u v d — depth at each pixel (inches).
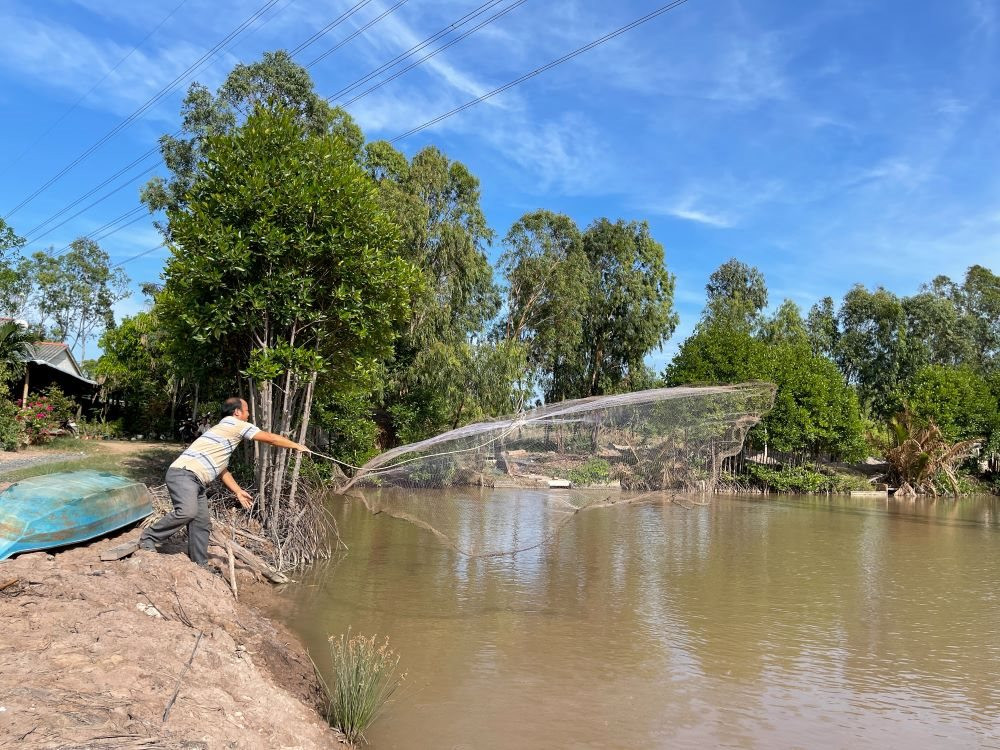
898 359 1760.6
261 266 419.5
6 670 156.6
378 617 332.8
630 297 1505.9
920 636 330.6
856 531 710.5
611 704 241.1
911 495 1270.9
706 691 256.5
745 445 1190.3
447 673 264.4
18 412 916.0
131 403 1253.1
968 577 474.0
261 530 418.3
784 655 299.6
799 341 1595.7
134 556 265.0
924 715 240.2
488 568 450.9
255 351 411.2
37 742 124.6
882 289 1840.6
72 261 2190.0
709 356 1167.0
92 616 197.9
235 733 155.5
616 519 729.6
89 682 158.7
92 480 327.6
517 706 236.5
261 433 310.8
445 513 397.7
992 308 2039.9
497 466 395.9
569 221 1424.7
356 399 784.3
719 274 1978.3
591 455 392.5
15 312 1331.2
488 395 1047.0
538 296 1417.3
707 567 483.2
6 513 276.2
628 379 1545.3
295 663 245.8
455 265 1072.8
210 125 970.7
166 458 861.8
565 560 490.6
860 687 265.1
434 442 402.9
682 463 394.0
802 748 212.8
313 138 434.9
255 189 405.7
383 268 435.5
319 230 423.5
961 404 1424.7
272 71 975.0
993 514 969.5
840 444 1246.3
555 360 1501.0
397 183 1038.4
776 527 717.3
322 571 422.3
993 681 273.9
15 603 199.5
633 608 367.2
